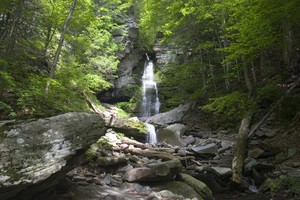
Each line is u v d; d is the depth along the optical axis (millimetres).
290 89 12242
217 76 18000
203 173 9531
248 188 8781
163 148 12508
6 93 9148
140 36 25391
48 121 5309
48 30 11102
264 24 10609
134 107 21672
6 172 4230
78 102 12961
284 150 10164
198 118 16984
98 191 6816
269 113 12203
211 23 16625
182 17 16469
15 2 8789
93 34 17734
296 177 8047
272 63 16469
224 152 12141
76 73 12250
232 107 14531
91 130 5961
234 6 13062
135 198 6527
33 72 10695
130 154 10695
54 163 4840
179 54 22250
